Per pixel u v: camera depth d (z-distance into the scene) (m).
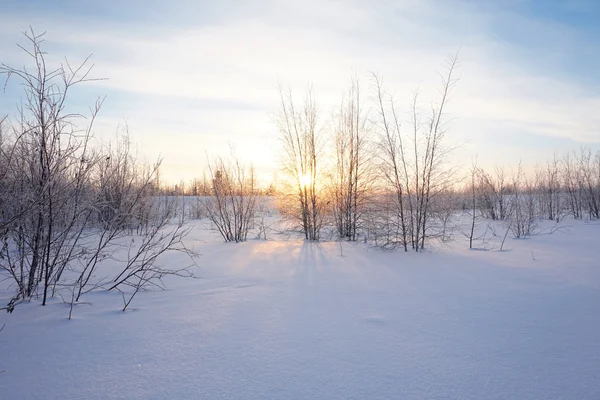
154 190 16.44
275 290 6.05
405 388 2.93
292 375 3.15
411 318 4.59
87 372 3.22
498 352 3.59
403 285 6.38
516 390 2.89
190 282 6.67
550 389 2.91
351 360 3.43
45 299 5.19
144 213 13.99
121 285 6.44
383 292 5.89
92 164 5.78
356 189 13.64
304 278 6.99
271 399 2.78
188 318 4.63
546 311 4.86
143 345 3.79
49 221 5.29
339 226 13.94
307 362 3.39
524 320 4.51
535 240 12.67
